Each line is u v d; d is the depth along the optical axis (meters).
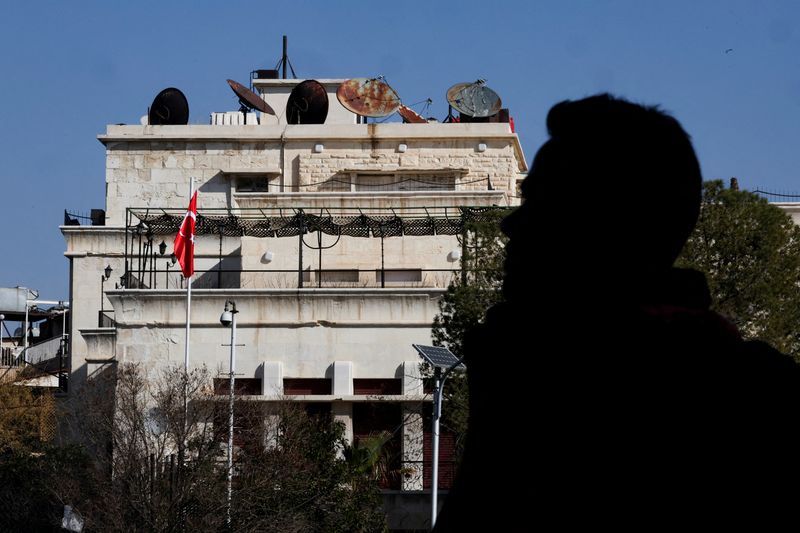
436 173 67.00
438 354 31.45
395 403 46.88
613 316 2.54
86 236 64.25
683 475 2.44
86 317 63.66
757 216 35.41
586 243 2.62
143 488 36.00
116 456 37.62
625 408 2.47
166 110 69.44
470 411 2.69
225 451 39.22
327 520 37.34
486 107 69.19
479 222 40.56
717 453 2.43
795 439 2.42
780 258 35.41
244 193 59.38
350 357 48.56
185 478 36.34
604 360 2.50
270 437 40.19
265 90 75.12
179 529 35.53
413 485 45.47
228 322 42.75
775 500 2.41
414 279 53.16
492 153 67.19
